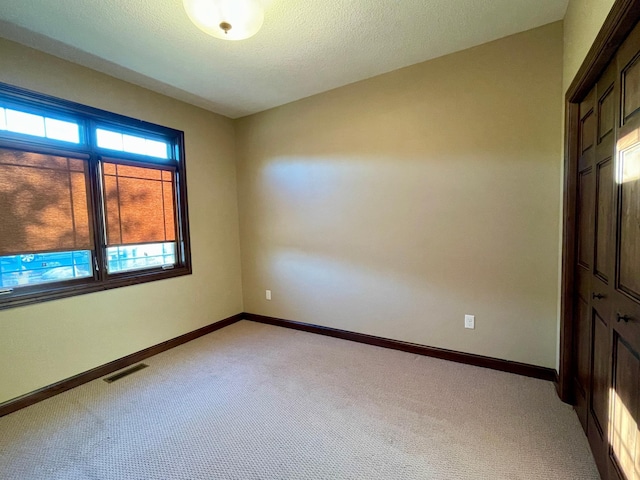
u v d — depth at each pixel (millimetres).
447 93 2594
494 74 2402
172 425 1975
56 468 1644
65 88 2438
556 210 2281
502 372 2531
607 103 1471
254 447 1771
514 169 2393
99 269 2668
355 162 3109
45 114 2367
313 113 3326
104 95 2686
